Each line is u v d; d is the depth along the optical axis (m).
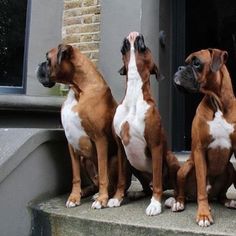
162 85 4.04
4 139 3.08
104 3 4.12
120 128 2.81
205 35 4.59
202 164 2.59
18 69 4.39
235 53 4.60
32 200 3.07
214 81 2.54
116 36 4.02
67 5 4.40
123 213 2.69
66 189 3.44
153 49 3.97
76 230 2.63
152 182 2.88
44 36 4.38
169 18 4.33
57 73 2.94
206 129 2.58
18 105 3.96
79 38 4.29
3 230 2.85
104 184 2.90
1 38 4.44
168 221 2.49
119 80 3.95
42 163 3.17
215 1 4.59
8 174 2.86
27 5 4.44
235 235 2.24
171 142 4.21
